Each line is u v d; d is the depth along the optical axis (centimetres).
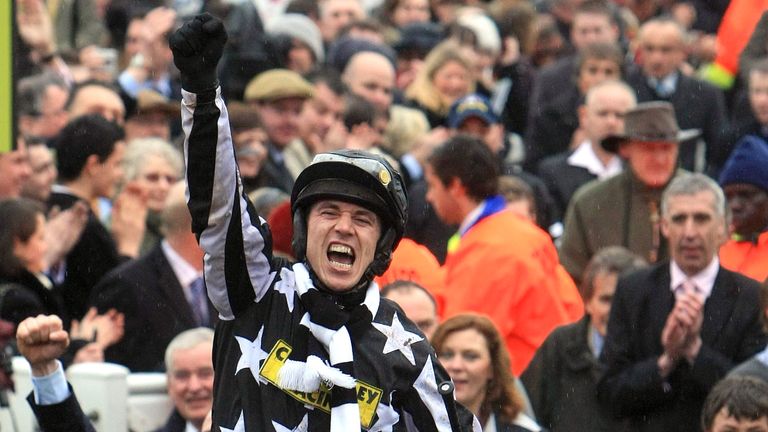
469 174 1641
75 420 991
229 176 881
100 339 1580
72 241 1742
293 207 909
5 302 1511
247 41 2506
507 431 1381
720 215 1459
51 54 2391
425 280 1619
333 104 2172
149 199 1833
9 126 1266
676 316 1417
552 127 2438
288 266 912
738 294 1454
